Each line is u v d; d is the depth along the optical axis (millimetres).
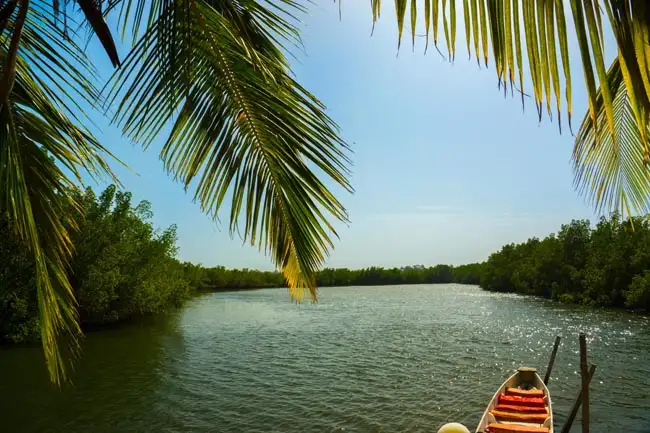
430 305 53438
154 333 29703
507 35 1061
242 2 2432
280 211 2768
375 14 1196
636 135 3203
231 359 20844
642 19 914
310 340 26688
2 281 21172
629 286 41719
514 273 79062
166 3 2088
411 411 13117
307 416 12695
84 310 29938
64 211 2855
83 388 15547
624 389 15383
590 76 944
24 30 2369
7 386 15578
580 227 58781
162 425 11977
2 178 2402
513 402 11180
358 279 133375
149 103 2352
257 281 115688
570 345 23781
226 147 2654
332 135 2424
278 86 2324
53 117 2488
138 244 35875
